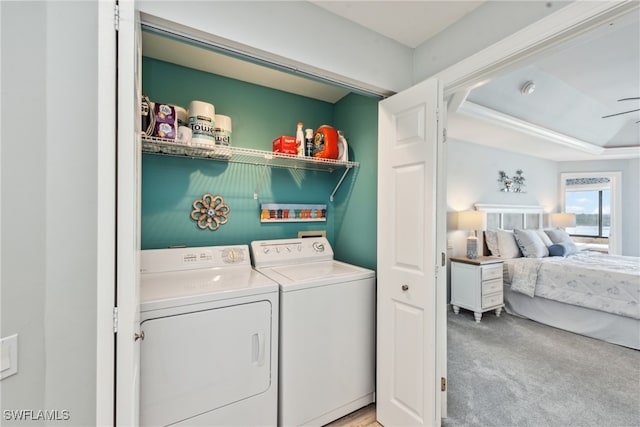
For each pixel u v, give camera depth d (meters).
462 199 4.07
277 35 1.31
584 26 1.06
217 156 1.90
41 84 0.76
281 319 1.49
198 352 1.26
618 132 4.51
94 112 0.84
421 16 1.50
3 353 0.70
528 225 4.95
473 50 1.44
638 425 1.66
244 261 1.91
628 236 5.03
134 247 0.75
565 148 4.45
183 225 1.87
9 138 0.71
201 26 1.13
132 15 0.71
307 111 2.37
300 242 2.15
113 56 0.68
